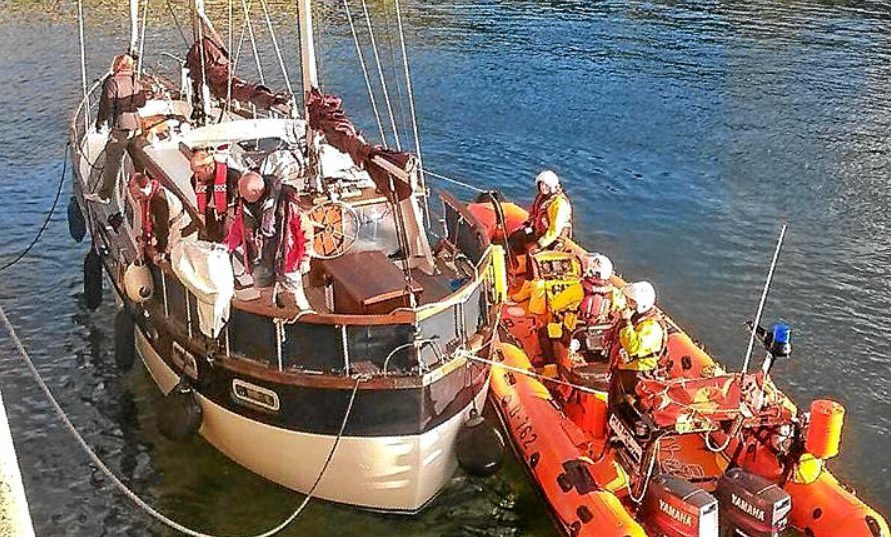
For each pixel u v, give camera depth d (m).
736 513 8.82
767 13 31.50
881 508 10.03
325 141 10.82
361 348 8.86
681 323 13.72
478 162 19.98
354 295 9.17
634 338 9.13
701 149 20.27
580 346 11.02
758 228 16.62
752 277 15.02
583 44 28.41
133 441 10.91
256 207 9.29
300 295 9.43
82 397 11.73
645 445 8.95
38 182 18.39
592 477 9.43
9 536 4.21
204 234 9.73
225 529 9.64
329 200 10.42
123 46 26.98
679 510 8.59
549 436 10.01
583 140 20.97
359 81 24.78
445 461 9.61
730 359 12.84
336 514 9.83
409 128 21.83
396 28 29.83
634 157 19.98
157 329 10.49
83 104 15.73
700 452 10.38
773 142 20.55
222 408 9.78
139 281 10.52
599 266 10.98
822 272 15.10
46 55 26.34
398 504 9.59
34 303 13.98
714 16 31.25
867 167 19.11
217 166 9.48
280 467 9.69
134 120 13.11
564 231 12.62
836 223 16.75
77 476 10.39
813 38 28.41
